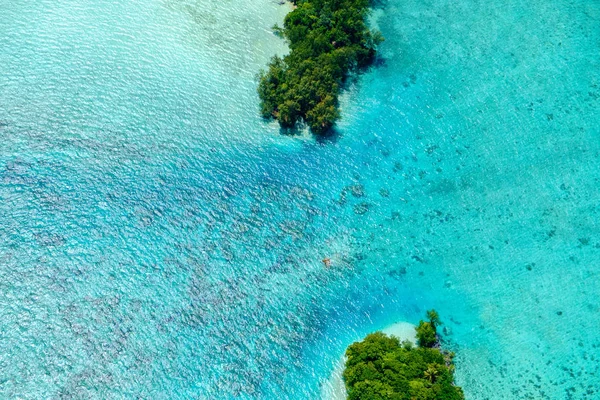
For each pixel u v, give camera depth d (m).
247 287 56.59
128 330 53.25
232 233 60.00
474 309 56.06
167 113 68.25
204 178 63.75
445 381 48.25
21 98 68.00
